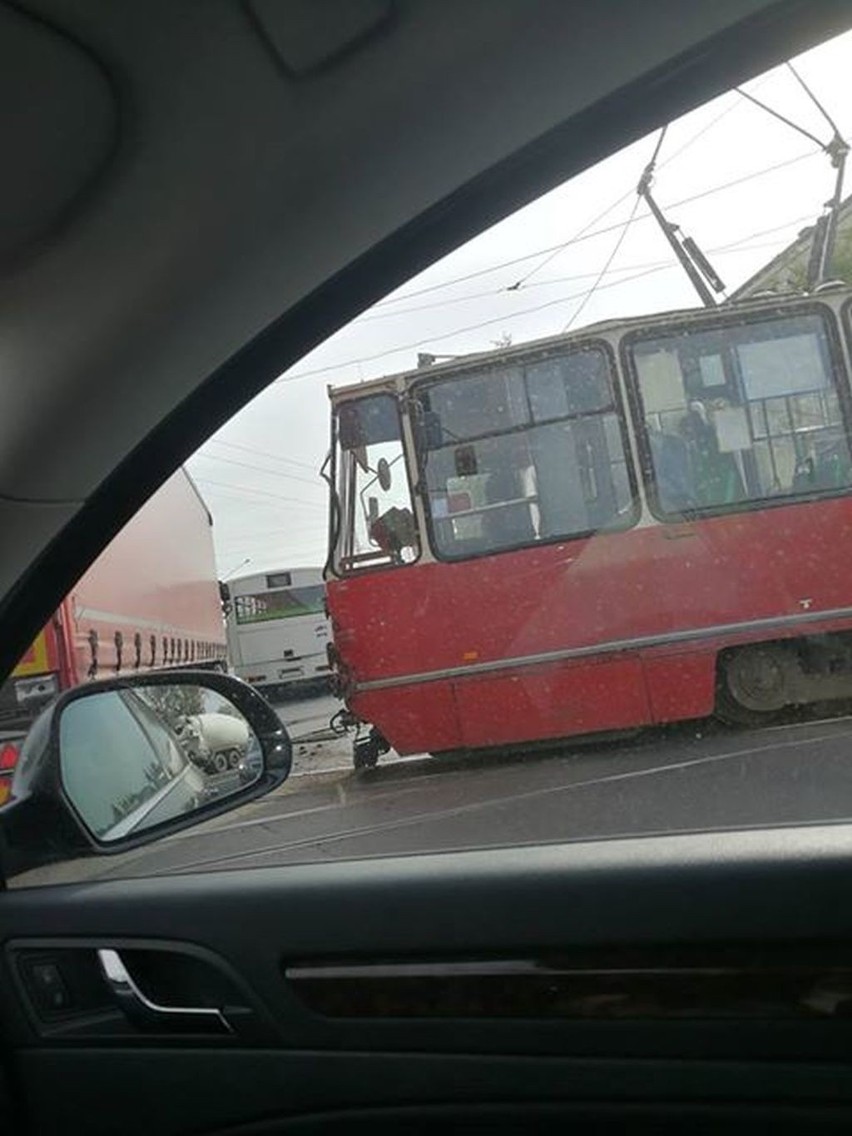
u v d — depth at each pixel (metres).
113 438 2.59
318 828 3.49
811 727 4.54
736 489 5.59
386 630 5.66
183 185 2.28
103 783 2.90
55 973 2.49
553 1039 2.22
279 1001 2.38
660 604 5.48
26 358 2.38
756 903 2.17
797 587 5.45
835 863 2.16
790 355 5.61
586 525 5.68
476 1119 2.26
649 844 2.36
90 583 4.35
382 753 5.55
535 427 5.82
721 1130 2.13
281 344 2.63
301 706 6.06
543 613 5.58
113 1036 2.44
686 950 2.19
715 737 4.77
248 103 2.18
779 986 2.12
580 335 5.79
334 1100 2.34
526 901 2.28
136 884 2.54
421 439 5.92
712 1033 2.14
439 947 2.31
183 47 2.05
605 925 2.23
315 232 2.46
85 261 2.32
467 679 5.58
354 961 2.36
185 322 2.50
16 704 3.36
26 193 2.18
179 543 7.10
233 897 2.43
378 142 2.32
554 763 4.58
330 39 2.10
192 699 3.24
